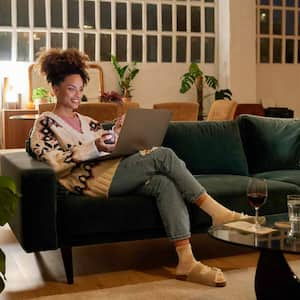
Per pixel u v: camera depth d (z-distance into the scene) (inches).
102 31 273.4
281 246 71.9
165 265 110.3
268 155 140.8
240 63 286.4
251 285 95.2
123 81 274.5
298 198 83.7
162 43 285.1
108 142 105.5
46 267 110.1
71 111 110.3
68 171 102.5
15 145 244.4
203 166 132.0
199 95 282.0
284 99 309.6
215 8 293.0
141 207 103.0
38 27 263.1
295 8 308.0
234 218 97.2
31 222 94.3
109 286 97.0
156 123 107.6
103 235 101.9
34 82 258.5
